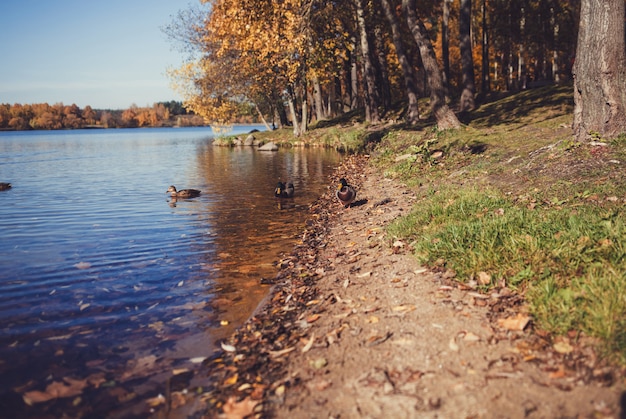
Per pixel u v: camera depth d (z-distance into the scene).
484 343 2.26
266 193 7.90
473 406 1.84
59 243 4.91
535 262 2.85
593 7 5.26
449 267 3.17
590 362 2.00
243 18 9.70
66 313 3.16
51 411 2.09
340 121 21.14
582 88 5.45
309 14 10.25
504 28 20.94
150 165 14.20
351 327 2.62
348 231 4.77
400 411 1.87
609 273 2.53
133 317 3.09
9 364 2.51
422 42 10.41
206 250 4.54
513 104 12.74
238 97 22.72
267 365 2.37
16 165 15.24
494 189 4.83
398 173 7.67
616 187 3.97
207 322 2.99
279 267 3.96
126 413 2.07
